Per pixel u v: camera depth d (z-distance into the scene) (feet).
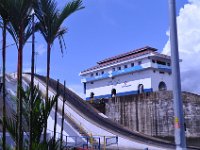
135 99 238.48
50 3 29.73
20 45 27.25
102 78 307.37
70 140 144.97
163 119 217.97
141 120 231.50
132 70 277.23
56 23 30.07
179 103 28.81
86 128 171.22
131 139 158.81
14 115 27.76
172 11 29.73
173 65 29.30
